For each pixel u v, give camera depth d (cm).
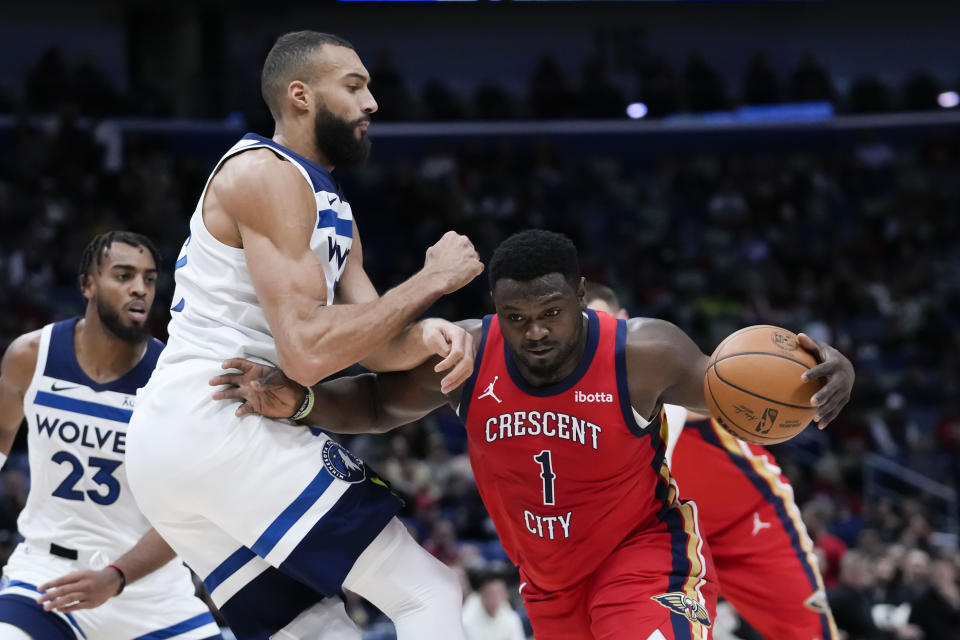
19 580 443
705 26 2359
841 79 2355
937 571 973
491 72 2342
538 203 2091
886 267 2069
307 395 347
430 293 327
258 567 349
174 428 336
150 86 2042
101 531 454
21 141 1864
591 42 2352
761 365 345
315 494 336
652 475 384
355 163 374
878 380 1761
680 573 379
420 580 347
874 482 1473
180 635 463
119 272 444
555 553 387
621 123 2234
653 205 2166
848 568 912
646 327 368
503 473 375
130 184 1848
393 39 2312
